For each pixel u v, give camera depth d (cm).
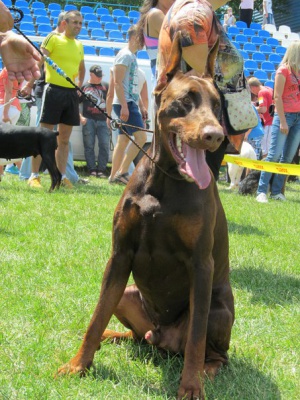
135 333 359
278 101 973
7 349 337
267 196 1107
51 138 880
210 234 306
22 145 872
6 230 608
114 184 1026
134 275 325
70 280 464
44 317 390
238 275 513
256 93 1286
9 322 375
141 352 350
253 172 1100
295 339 380
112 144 1267
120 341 363
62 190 892
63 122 930
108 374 314
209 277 303
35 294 429
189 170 291
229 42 436
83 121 1116
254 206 926
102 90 1222
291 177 1509
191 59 407
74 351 341
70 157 1034
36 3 2280
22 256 521
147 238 307
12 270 479
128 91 939
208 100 297
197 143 281
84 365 310
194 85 299
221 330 325
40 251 538
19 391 285
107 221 688
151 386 309
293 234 714
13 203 749
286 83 970
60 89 910
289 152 1023
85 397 285
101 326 313
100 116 1220
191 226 301
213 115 289
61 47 899
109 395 289
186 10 405
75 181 1036
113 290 315
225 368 330
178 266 313
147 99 1087
